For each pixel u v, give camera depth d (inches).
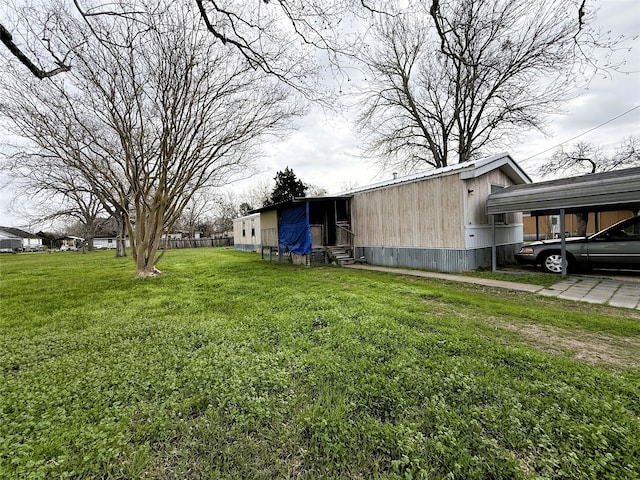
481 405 86.5
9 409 91.1
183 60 323.3
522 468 65.3
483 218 363.9
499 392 91.9
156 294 267.1
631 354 120.5
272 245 574.6
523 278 291.4
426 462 66.8
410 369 107.2
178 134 364.8
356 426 79.0
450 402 88.3
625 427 75.8
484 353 119.9
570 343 132.3
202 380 105.3
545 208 292.7
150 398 96.3
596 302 201.0
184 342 143.4
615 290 234.1
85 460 69.8
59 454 72.7
